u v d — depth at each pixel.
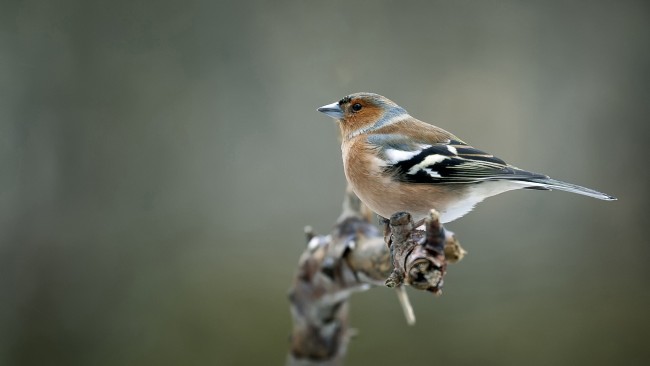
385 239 5.78
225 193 12.82
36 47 12.52
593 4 13.48
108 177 12.57
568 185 5.96
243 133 13.01
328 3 13.26
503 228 12.84
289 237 12.52
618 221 13.02
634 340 11.19
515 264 12.30
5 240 12.00
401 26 13.30
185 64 12.97
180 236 12.49
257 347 11.45
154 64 12.88
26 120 12.39
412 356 11.08
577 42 13.47
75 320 11.79
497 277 12.07
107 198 12.52
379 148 6.50
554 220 12.99
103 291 12.02
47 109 12.48
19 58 12.45
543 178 6.11
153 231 12.48
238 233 12.56
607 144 13.35
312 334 6.94
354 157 6.53
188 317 11.75
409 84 13.24
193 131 12.88
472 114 13.28
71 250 12.16
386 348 11.10
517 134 13.29
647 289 11.92
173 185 12.73
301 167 12.95
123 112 12.71
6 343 11.52
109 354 11.57
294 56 13.18
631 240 12.78
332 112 7.24
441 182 6.25
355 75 13.22
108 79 12.70
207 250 12.41
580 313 11.53
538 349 11.06
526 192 13.04
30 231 12.12
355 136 7.04
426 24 13.32
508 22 13.38
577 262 12.41
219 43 13.08
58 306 11.86
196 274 12.11
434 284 4.28
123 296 12.00
